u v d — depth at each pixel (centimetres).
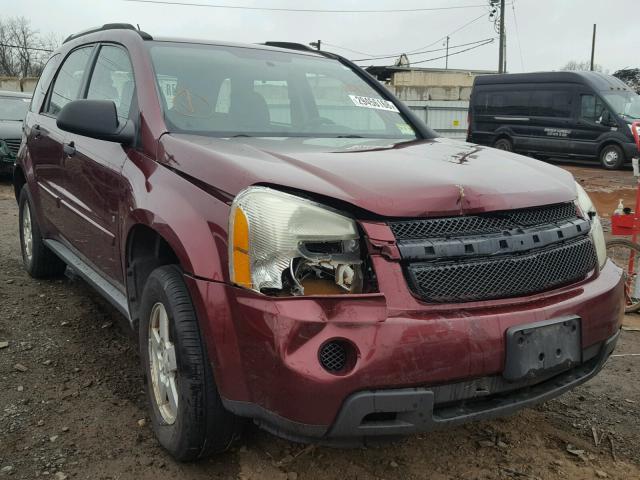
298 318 220
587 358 271
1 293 498
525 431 322
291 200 233
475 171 273
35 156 491
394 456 294
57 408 328
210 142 297
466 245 240
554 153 2036
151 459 286
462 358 230
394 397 223
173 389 275
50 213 465
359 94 413
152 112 324
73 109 318
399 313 227
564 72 1994
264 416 232
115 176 331
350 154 288
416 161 283
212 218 251
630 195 1334
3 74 5831
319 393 218
